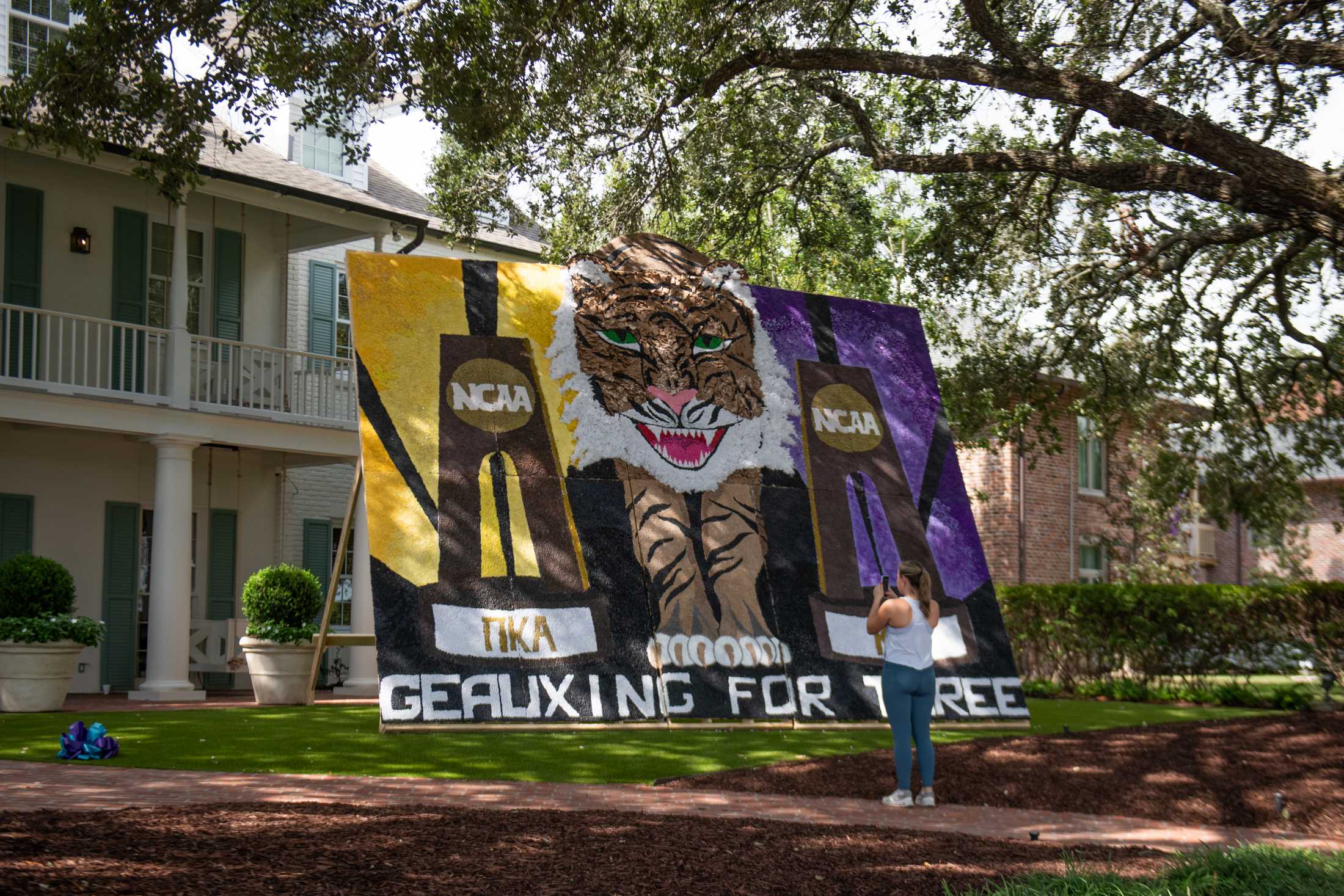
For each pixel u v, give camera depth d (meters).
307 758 9.92
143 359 19.33
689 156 17.84
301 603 15.93
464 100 13.49
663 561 12.05
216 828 6.35
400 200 23.95
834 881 6.05
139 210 19.53
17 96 12.95
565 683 11.16
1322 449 18.70
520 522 11.77
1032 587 19.81
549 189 17.80
